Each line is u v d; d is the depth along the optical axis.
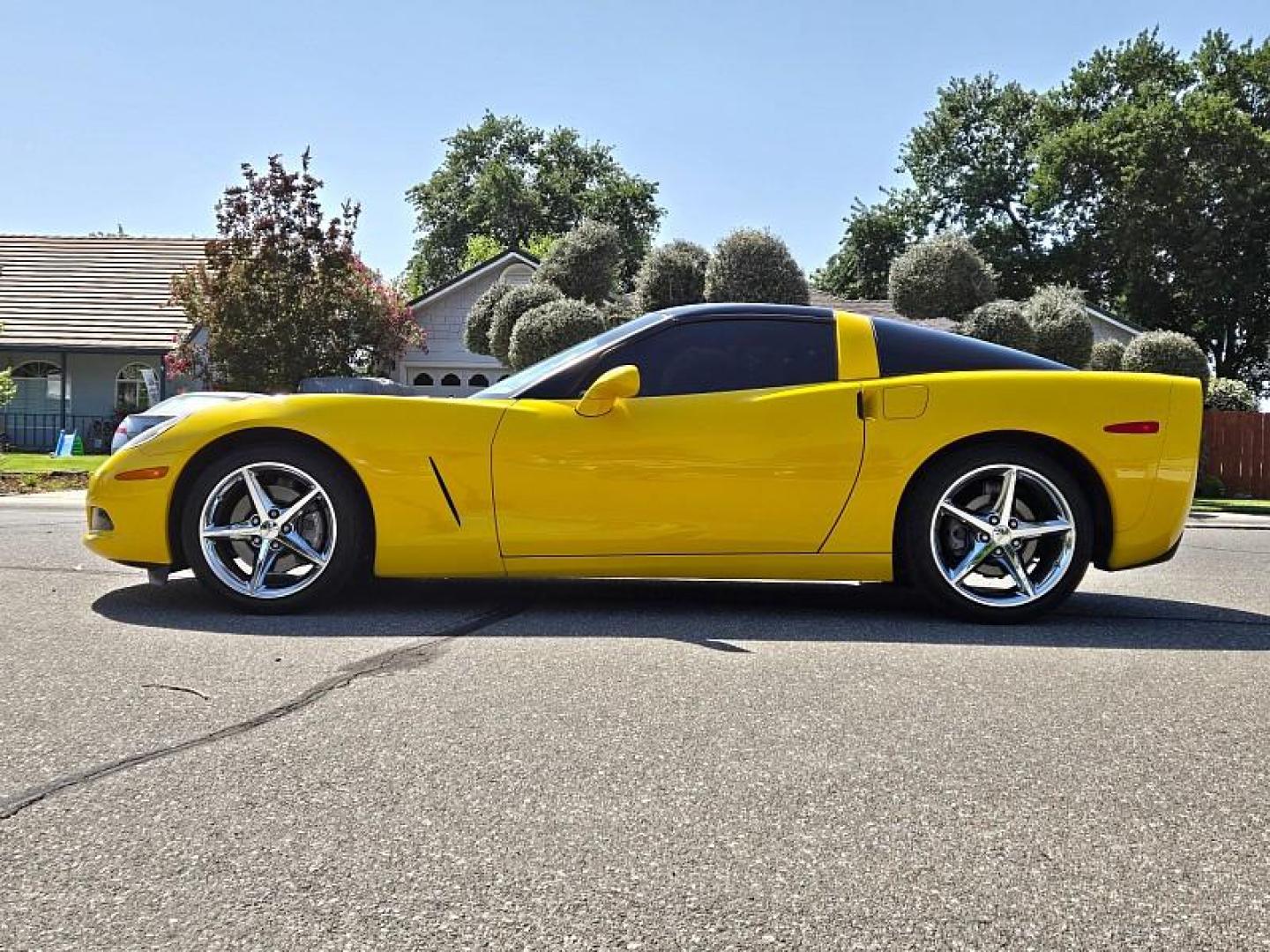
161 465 4.34
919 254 17.53
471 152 57.25
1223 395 22.39
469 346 18.33
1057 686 3.40
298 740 2.73
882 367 4.52
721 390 4.46
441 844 2.13
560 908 1.88
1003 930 1.83
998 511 4.45
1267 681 3.50
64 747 2.65
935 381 4.43
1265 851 2.16
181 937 1.76
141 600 4.67
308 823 2.21
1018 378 4.47
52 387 25.19
